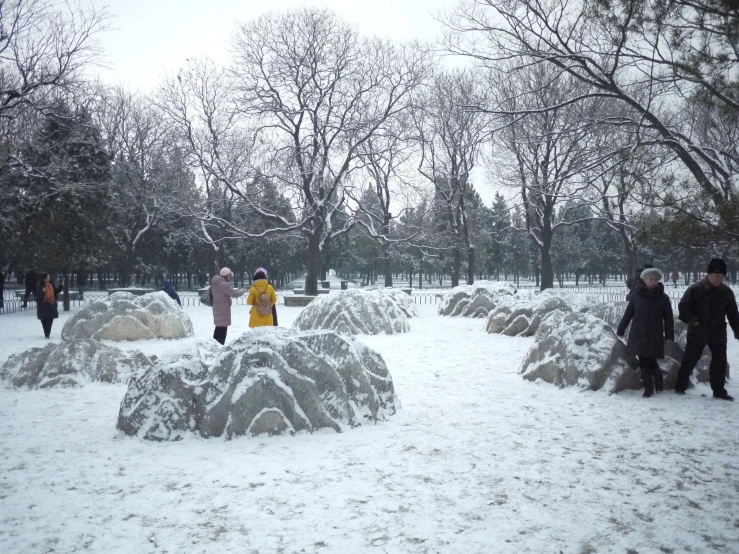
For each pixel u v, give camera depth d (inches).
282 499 188.9
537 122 1023.0
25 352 403.2
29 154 1103.0
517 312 672.4
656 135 582.6
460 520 173.0
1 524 171.5
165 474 211.9
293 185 1373.0
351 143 1378.0
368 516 175.8
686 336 361.4
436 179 1833.2
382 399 297.9
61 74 963.3
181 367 265.9
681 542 159.5
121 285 1911.9
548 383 371.2
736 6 330.3
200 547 157.2
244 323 837.2
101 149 1261.1
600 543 158.9
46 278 668.7
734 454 233.3
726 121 380.5
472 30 617.9
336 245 2913.4
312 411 262.1
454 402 324.8
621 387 344.8
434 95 1537.9
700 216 296.8
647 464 221.5
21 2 902.4
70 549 156.6
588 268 3053.6
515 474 210.7
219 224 1646.2
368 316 685.9
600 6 467.5
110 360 394.9
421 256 2466.8
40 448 244.7
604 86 534.3
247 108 1331.2
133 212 1876.2
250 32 1341.0
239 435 253.6
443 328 762.8
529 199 1423.5
